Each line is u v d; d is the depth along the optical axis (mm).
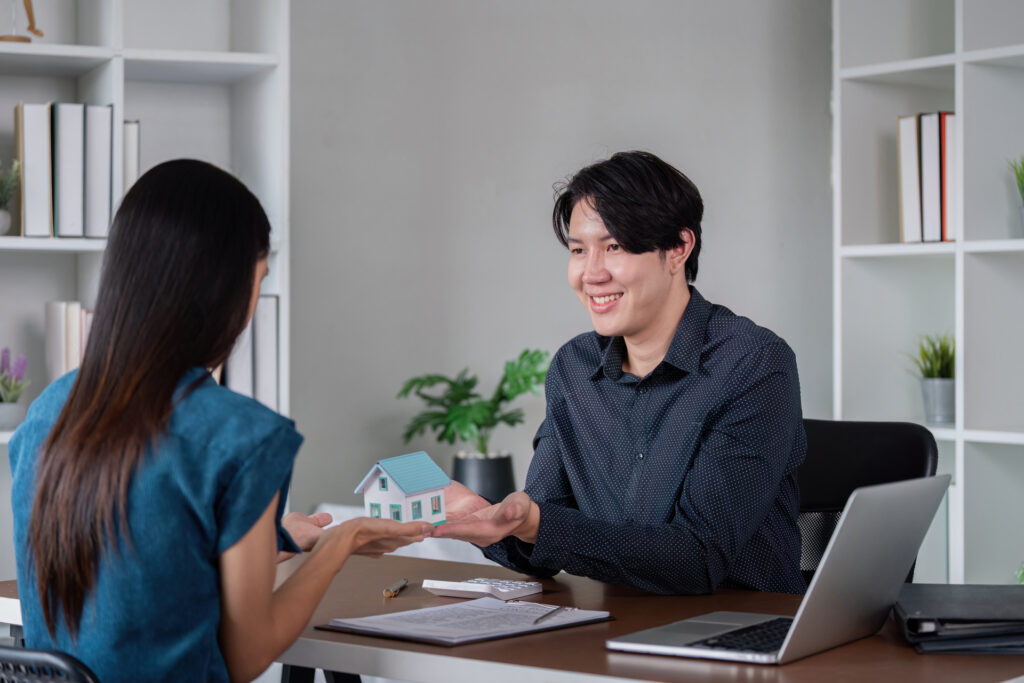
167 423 1119
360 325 3520
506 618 1377
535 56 3756
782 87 4180
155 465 1106
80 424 1127
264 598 1138
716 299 4094
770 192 4172
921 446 1948
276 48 2881
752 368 1656
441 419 3398
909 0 3328
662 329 1751
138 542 1101
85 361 1159
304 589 1219
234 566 1115
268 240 1229
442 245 3635
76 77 2986
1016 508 3078
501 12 3699
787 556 1715
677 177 1696
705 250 4066
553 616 1393
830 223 4297
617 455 1771
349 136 3488
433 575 1711
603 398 1804
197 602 1116
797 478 1926
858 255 3180
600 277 1697
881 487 1207
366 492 1550
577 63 3822
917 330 3385
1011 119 3057
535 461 1879
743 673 1153
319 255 3457
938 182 3084
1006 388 3055
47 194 2695
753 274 4152
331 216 3471
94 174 2732
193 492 1104
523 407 3801
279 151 2875
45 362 2945
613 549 1538
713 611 1461
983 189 3004
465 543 2336
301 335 3438
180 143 3135
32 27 2750
